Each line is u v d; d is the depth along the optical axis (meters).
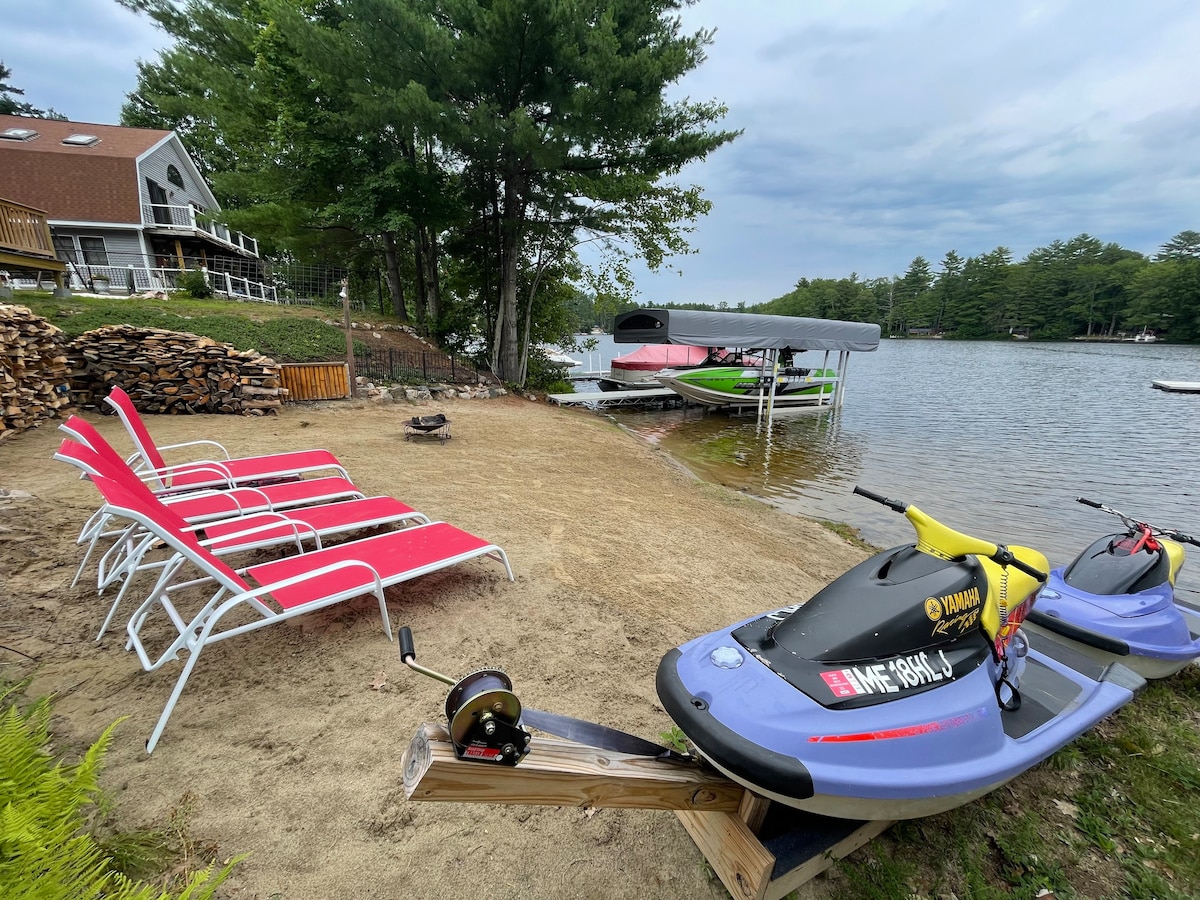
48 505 4.79
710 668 2.00
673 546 5.83
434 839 2.13
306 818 2.15
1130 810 2.66
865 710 1.85
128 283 20.88
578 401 20.05
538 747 1.61
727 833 1.98
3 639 3.02
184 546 2.62
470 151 15.59
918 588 2.15
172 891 1.80
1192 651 3.52
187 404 9.91
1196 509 8.89
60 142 23.19
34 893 1.16
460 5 13.98
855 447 14.07
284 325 14.83
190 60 18.61
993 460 12.54
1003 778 2.05
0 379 6.73
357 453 8.12
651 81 14.24
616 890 2.01
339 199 17.70
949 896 2.13
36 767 1.49
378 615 3.71
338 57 13.72
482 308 22.41
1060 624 3.46
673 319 15.69
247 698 2.80
